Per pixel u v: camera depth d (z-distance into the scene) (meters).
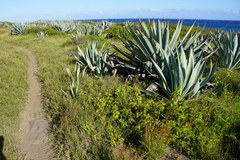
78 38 12.01
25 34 19.75
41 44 12.59
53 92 4.30
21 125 3.34
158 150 2.36
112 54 5.29
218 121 2.63
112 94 3.86
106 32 14.78
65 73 5.49
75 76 5.12
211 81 4.15
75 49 9.71
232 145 2.45
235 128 2.67
